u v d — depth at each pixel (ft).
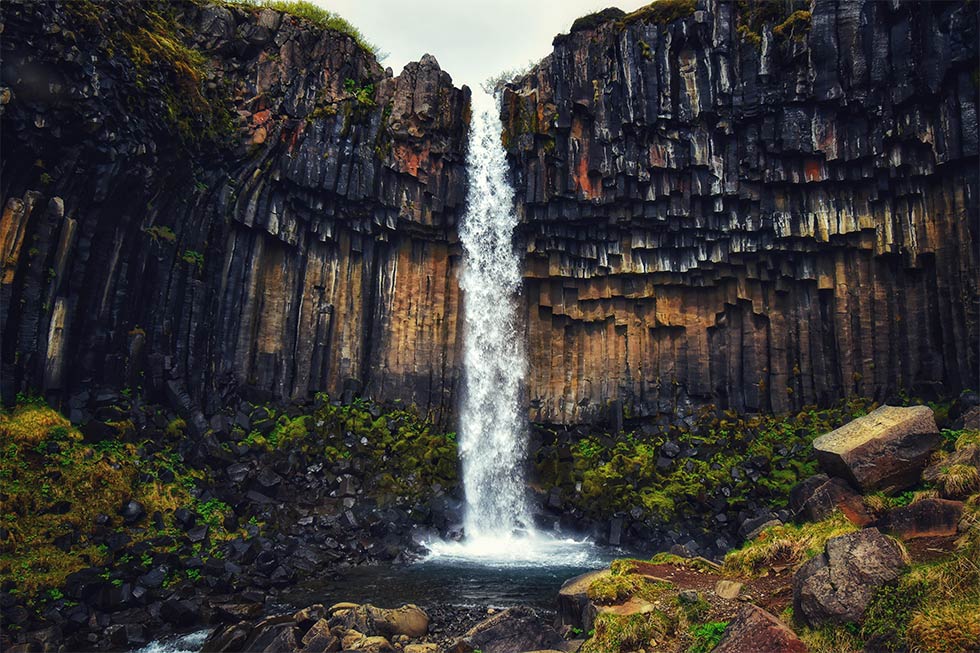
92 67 55.57
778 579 33.40
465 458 83.56
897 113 75.31
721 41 82.53
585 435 87.15
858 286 79.92
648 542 66.39
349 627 36.70
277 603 44.21
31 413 51.42
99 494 49.65
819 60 77.51
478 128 91.91
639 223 87.92
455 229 90.53
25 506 45.16
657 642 28.73
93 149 57.11
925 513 32.60
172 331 67.67
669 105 83.97
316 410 77.36
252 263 77.20
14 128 50.60
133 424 59.21
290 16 82.89
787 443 75.87
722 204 84.28
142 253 64.69
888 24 75.56
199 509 55.93
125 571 43.83
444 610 42.73
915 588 24.52
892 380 76.69
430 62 89.35
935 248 74.18
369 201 84.69
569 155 86.94
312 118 81.10
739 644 24.61
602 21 88.84
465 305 90.63
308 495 65.21
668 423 86.33
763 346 86.22
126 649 36.11
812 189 81.46
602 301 92.22
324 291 84.07
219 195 73.61
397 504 68.28
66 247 55.98
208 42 77.36
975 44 69.31
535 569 56.08
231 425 69.00
